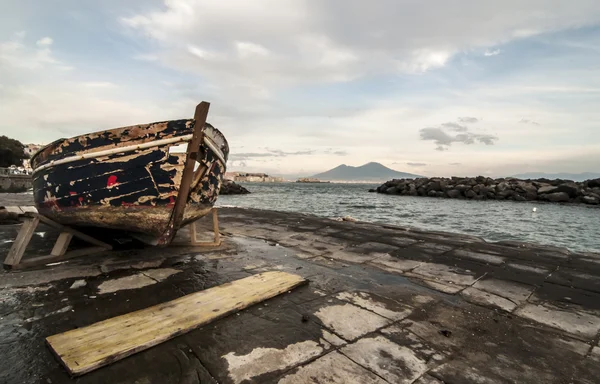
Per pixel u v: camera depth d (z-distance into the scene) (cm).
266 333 282
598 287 423
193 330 283
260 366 232
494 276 468
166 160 465
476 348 269
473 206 3036
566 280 452
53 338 258
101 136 471
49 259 492
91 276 433
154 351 250
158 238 520
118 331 270
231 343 264
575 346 277
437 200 3906
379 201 3684
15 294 366
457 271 491
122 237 639
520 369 240
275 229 871
